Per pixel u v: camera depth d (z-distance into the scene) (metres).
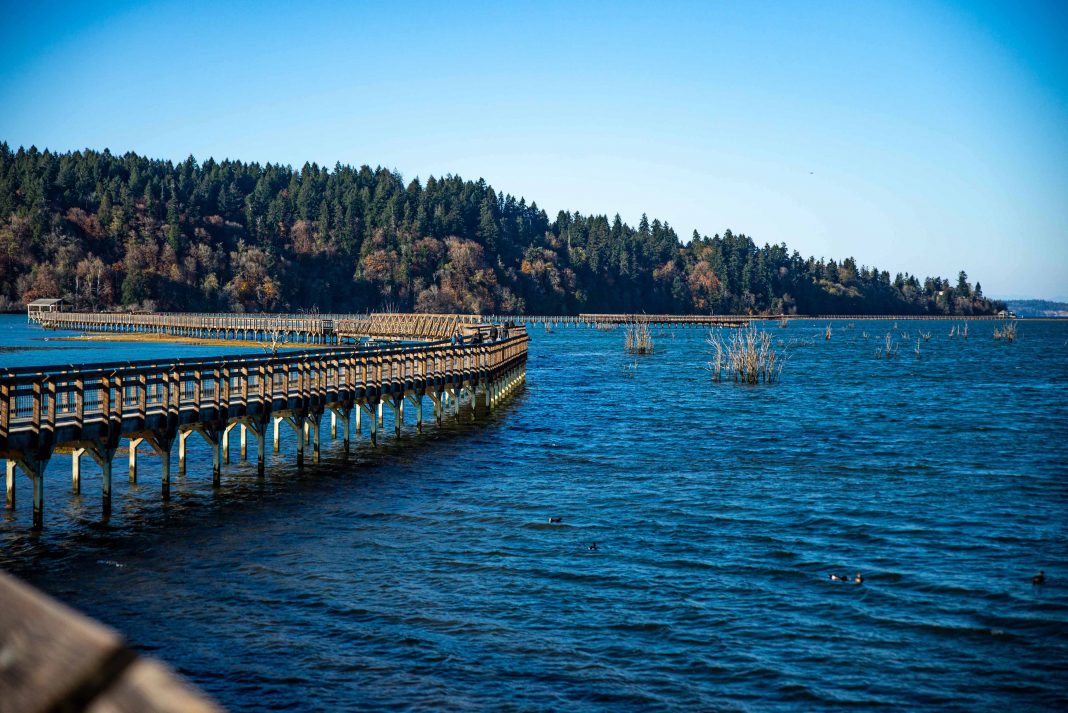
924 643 15.45
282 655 14.69
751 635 15.75
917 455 33.75
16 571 18.42
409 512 24.08
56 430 20.56
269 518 23.20
